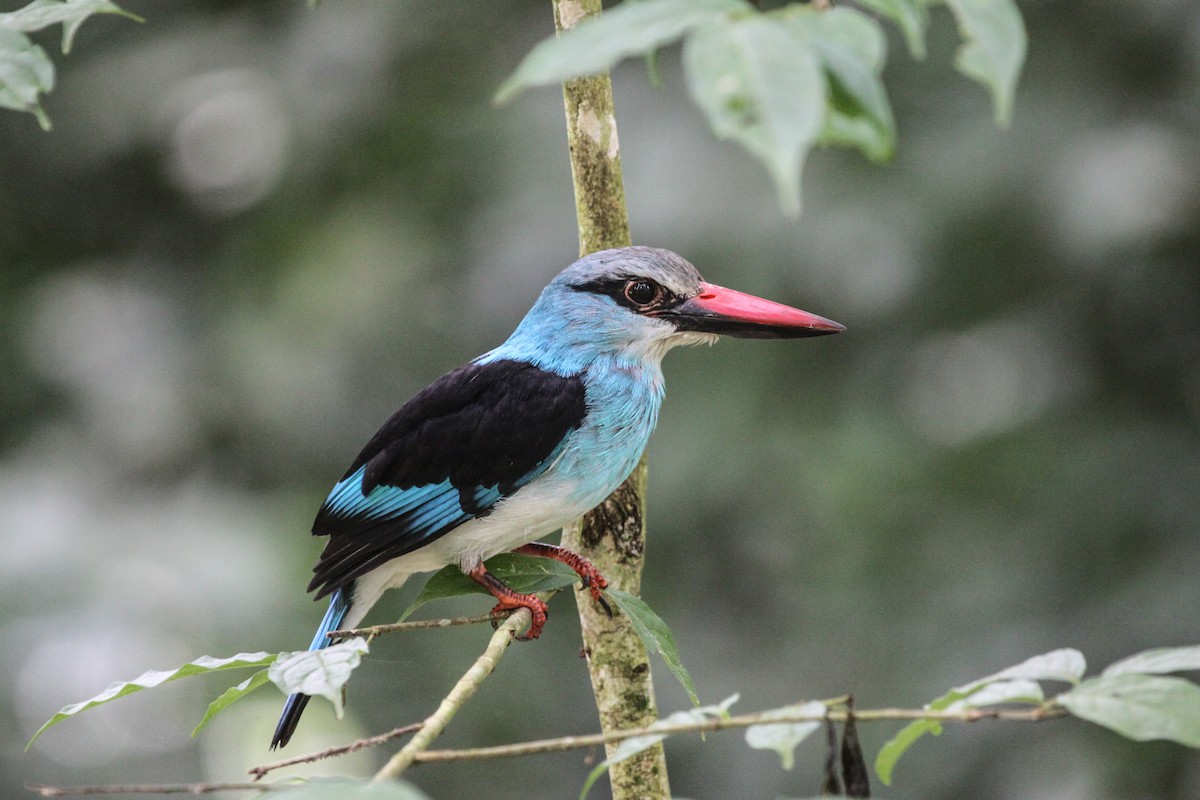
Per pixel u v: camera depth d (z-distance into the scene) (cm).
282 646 1035
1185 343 1065
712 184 1038
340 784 314
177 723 1183
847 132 290
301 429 1170
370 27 1225
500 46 1243
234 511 1123
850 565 1085
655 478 1077
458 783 1161
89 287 1305
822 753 1076
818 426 1071
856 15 294
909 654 1054
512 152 1151
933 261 1019
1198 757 946
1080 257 992
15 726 1061
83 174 1288
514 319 1102
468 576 673
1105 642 988
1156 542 1024
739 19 282
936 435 1082
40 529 1100
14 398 1255
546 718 1154
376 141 1227
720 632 1151
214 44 1269
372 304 1155
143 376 1220
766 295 1011
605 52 278
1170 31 1020
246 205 1276
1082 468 1045
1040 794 963
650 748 620
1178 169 972
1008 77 291
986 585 1042
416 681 1139
